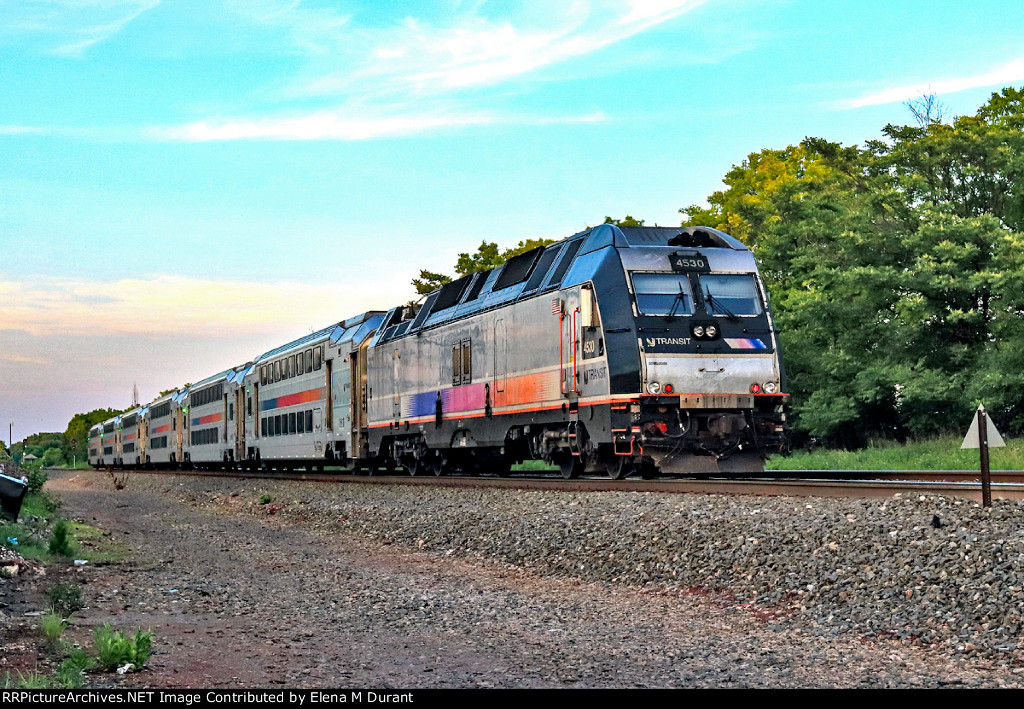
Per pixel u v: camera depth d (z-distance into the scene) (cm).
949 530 1030
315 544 1823
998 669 772
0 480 1852
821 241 3453
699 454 1748
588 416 1800
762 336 1791
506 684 775
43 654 855
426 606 1127
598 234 1884
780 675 787
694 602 1098
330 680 790
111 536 1966
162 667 825
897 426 3206
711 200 4816
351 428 3133
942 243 2923
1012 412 2945
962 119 3422
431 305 2641
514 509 1702
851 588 991
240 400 4497
